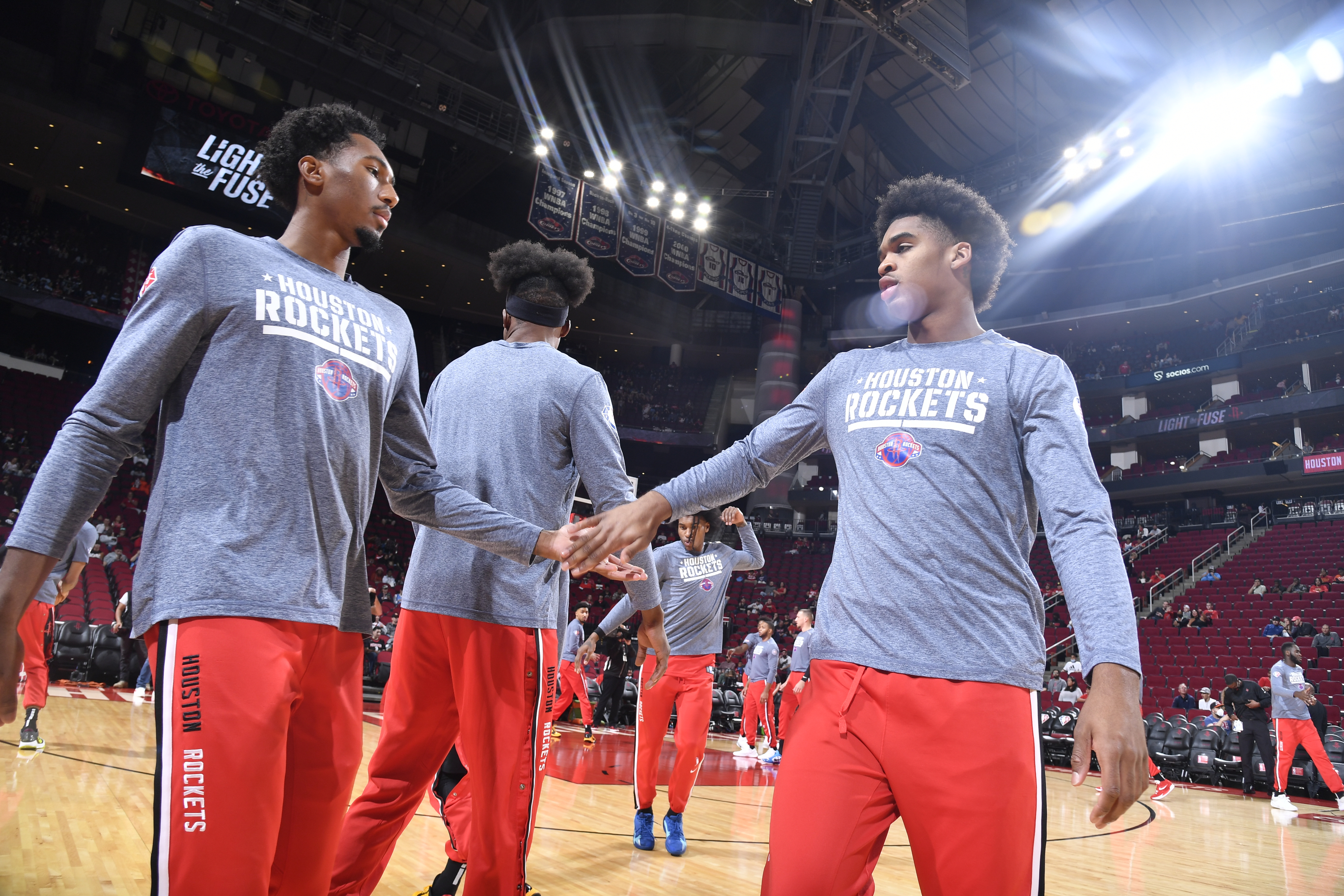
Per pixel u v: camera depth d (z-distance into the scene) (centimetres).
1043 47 2142
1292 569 1772
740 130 2494
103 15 1783
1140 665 112
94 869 261
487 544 168
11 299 2020
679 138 2495
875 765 131
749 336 2848
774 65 2250
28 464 1878
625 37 2036
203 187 1861
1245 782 904
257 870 119
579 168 2183
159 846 116
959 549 134
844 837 126
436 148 2262
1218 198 2261
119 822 326
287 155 161
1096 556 120
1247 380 2353
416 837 350
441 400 218
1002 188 2403
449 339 2845
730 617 2152
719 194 2630
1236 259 2392
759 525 2630
